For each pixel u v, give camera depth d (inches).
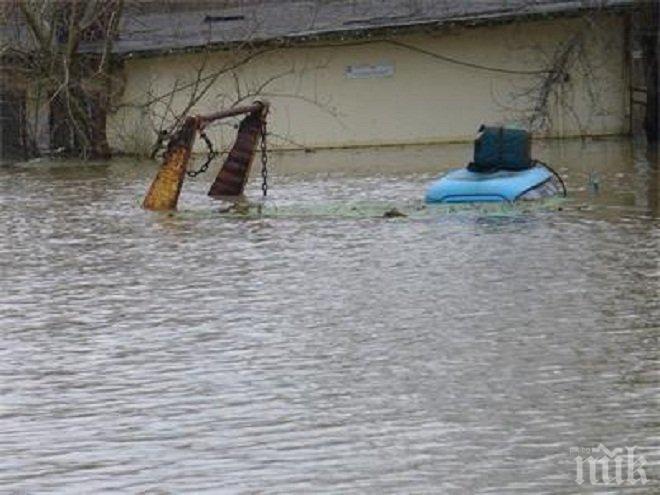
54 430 987.3
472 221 1910.7
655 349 1160.8
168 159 2201.0
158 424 994.7
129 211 2185.0
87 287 1528.1
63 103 3420.3
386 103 3518.7
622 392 1036.5
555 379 1077.8
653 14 3344.0
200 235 1887.3
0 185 2711.6
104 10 3390.7
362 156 3233.3
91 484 869.8
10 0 3353.8
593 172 2541.8
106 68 3405.5
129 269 1633.9
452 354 1165.1
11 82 3390.7
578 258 1587.1
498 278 1485.0
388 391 1059.3
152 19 3695.9
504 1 3457.2
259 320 1323.8
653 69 3351.4
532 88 3449.8
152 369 1153.4
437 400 1031.0
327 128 3538.4
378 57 3511.3
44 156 3454.7
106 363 1178.6
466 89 3489.2
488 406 1011.9
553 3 3400.6
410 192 2331.4
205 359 1179.9
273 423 987.3
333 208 2113.7
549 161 2810.0
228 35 3550.7
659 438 928.3
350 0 3619.6
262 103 2340.1
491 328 1253.1
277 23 3599.9
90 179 2812.5
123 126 3472.0
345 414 1003.9
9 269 1658.5
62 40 3410.4
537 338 1210.6
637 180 2378.2
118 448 941.8
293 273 1562.5
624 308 1315.2
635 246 1658.5
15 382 1124.5
